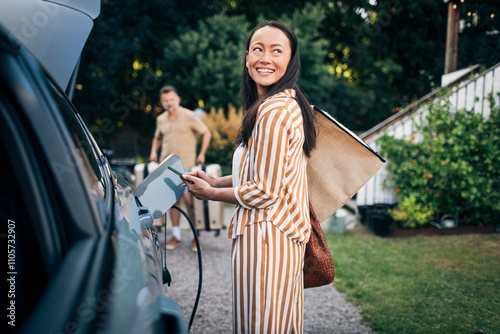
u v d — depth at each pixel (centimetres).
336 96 1483
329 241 458
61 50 141
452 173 487
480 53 677
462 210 495
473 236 461
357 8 1559
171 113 425
